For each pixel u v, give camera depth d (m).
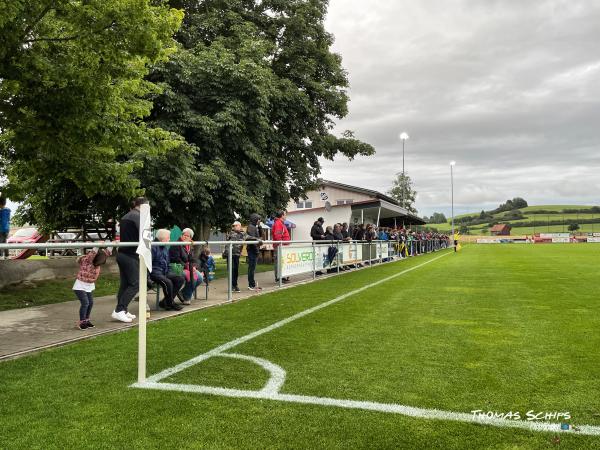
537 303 8.39
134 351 5.05
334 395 3.66
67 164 8.09
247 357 4.79
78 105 6.79
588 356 4.76
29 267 11.16
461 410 3.34
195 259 9.26
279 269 11.21
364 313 7.42
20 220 17.09
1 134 8.36
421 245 35.25
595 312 7.41
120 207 15.13
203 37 17.06
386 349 5.09
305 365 4.49
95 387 3.87
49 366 4.48
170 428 3.05
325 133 21.22
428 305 8.23
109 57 6.41
